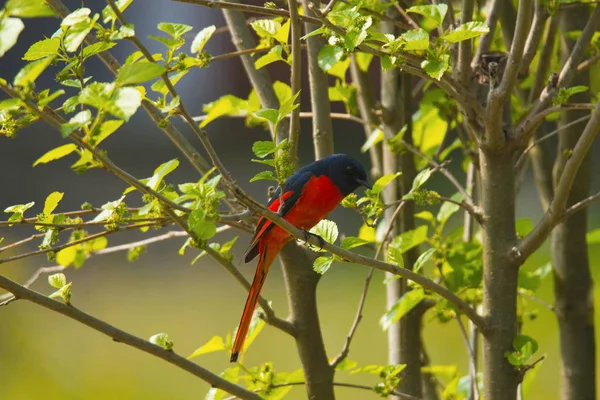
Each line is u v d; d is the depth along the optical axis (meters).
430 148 9.51
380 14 6.99
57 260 8.02
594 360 8.41
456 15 8.64
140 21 30.75
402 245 7.50
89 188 30.23
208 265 23.36
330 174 7.95
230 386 6.31
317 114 7.95
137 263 23.64
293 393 14.48
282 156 5.48
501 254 6.80
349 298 19.64
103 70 32.47
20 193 29.83
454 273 7.71
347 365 7.48
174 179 31.56
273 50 6.80
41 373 15.46
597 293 13.95
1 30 4.06
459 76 6.57
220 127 34.56
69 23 5.09
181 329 18.05
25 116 5.20
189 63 6.29
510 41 8.37
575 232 8.27
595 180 25.00
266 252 7.18
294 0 6.07
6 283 5.60
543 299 17.03
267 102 7.77
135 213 6.29
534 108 6.83
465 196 7.12
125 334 5.99
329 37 5.96
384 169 8.61
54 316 18.20
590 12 8.88
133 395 14.73
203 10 32.66
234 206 7.39
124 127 34.34
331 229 6.15
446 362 14.57
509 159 6.77
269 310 7.15
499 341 6.77
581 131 8.11
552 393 13.61
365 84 8.80
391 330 8.37
